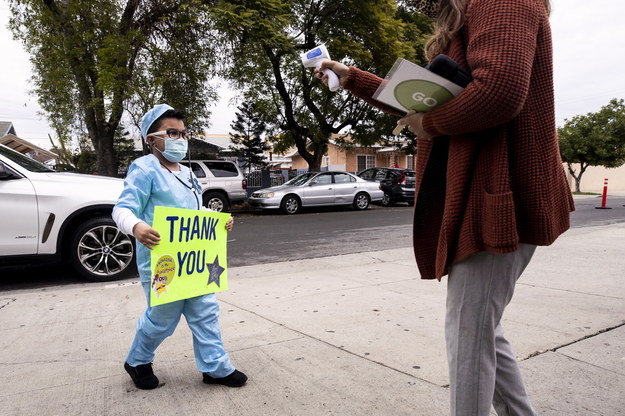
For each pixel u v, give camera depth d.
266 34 13.23
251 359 2.95
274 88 17.89
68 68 12.70
